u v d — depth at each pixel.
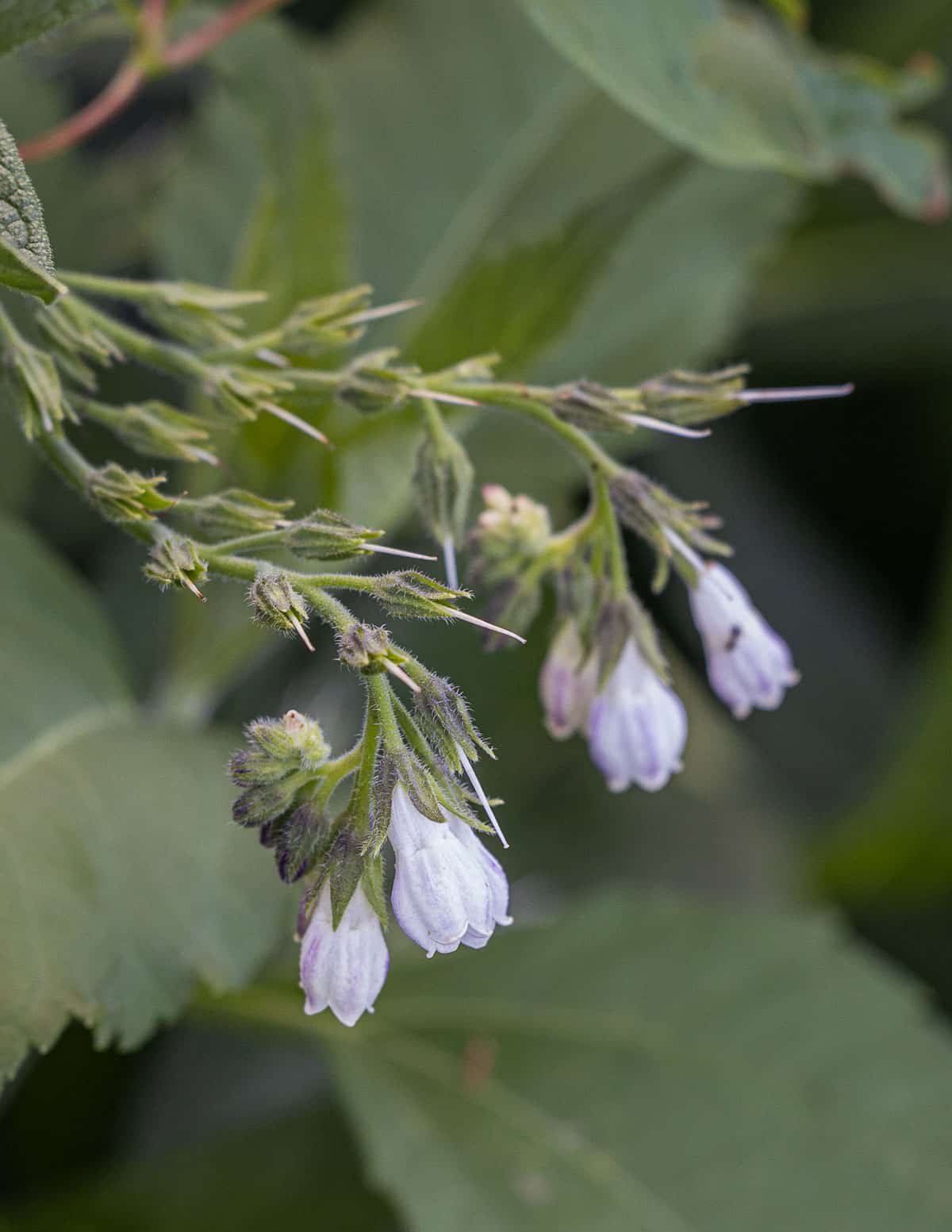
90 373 0.48
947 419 0.69
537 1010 0.55
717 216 0.61
